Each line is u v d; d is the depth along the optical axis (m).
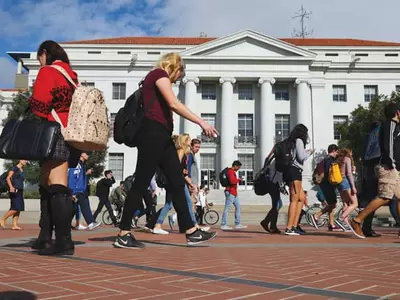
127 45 50.09
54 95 4.11
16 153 3.88
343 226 9.73
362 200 8.34
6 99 46.97
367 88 47.75
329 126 46.44
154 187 11.36
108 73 47.16
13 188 10.64
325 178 9.67
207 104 47.06
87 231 9.56
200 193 14.92
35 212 18.80
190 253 4.66
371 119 38.00
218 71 45.88
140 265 3.61
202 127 4.76
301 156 8.16
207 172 45.81
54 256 4.22
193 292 2.50
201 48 45.69
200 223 14.82
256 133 46.75
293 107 47.09
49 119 4.14
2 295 2.38
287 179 8.29
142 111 4.86
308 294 2.46
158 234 8.34
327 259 4.19
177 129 45.84
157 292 2.49
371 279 2.99
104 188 13.06
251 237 7.60
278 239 7.11
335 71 47.47
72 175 10.47
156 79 4.86
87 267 3.48
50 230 4.65
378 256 4.50
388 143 6.88
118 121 4.89
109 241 6.26
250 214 20.33
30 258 4.06
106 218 16.16
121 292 2.49
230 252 4.81
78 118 4.06
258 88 47.34
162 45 50.09
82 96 4.12
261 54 46.12
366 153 7.31
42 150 3.88
